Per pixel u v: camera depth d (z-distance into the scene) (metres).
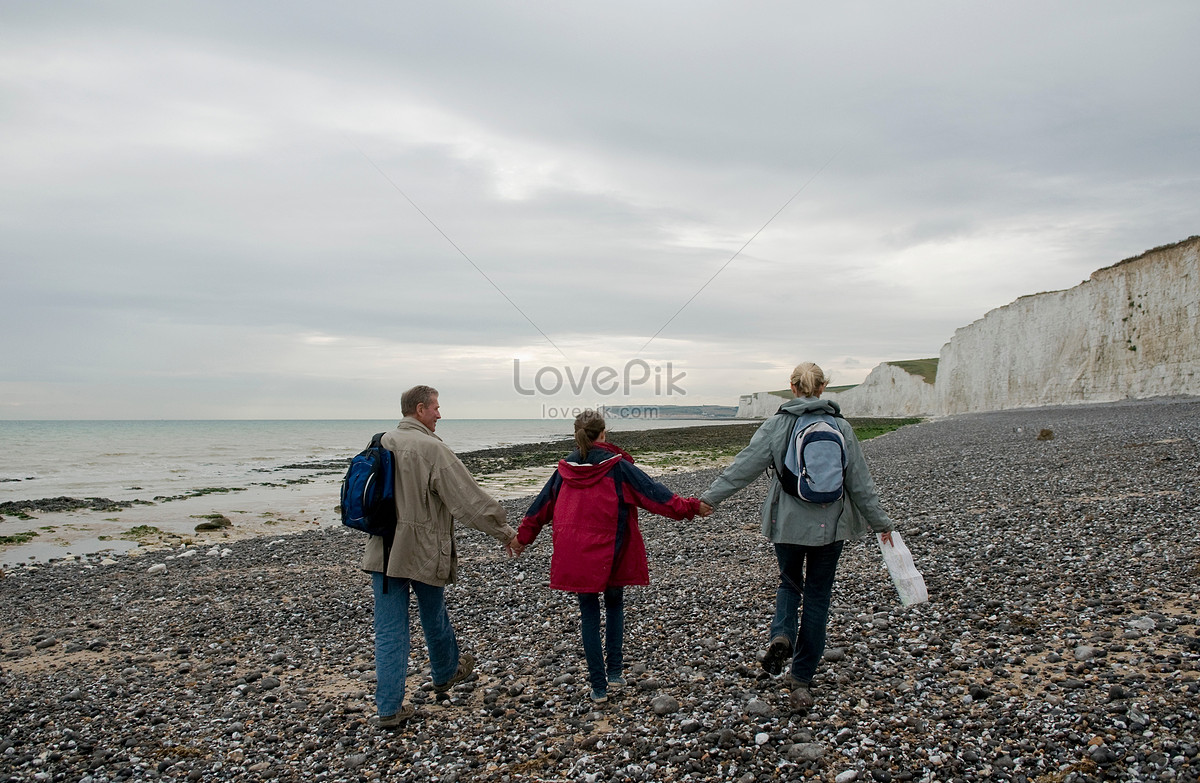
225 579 10.57
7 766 4.16
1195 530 7.43
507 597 7.89
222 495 24.81
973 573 6.95
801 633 4.24
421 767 3.93
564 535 4.44
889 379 103.69
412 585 4.72
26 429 106.75
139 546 15.15
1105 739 3.43
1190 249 43.97
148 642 7.18
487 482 27.64
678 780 3.53
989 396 64.38
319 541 14.20
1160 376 43.81
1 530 17.27
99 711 5.08
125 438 72.62
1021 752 3.43
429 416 4.77
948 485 13.95
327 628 7.30
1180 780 3.02
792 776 3.45
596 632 4.54
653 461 35.53
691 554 9.70
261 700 5.20
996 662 4.62
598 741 4.04
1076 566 6.71
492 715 4.57
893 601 6.29
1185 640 4.51
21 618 8.78
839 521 4.07
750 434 66.88
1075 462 15.05
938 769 3.37
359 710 4.84
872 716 4.00
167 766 4.12
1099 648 4.59
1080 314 53.44
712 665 5.14
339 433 98.50
